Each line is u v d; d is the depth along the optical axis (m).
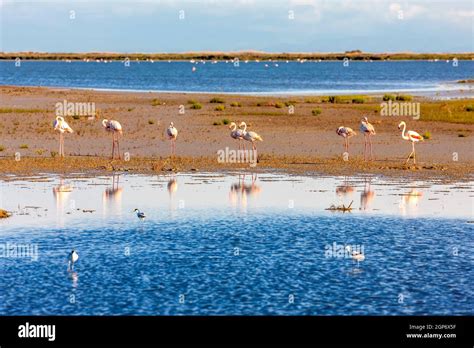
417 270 15.40
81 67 176.00
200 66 190.25
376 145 32.50
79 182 24.58
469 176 25.77
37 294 13.91
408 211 20.64
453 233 18.39
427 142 33.28
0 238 17.75
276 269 15.38
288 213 20.39
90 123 39.69
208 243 17.39
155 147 31.78
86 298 13.69
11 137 34.12
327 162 28.36
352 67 188.00
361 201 21.89
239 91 75.12
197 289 14.15
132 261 15.91
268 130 37.12
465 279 14.82
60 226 18.86
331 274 15.07
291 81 102.25
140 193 22.92
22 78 107.56
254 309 13.13
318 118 42.69
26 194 22.61
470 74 134.75
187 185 24.22
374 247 17.11
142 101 55.59
